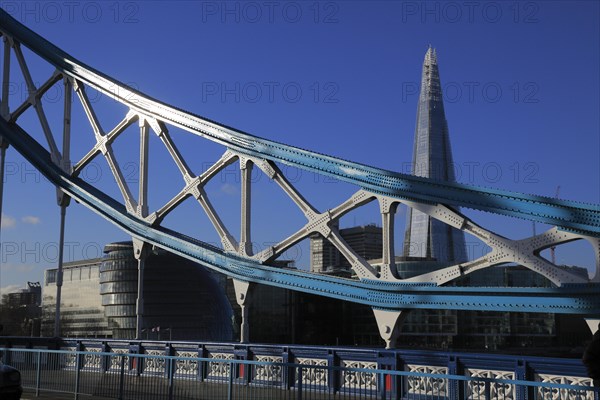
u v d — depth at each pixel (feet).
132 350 81.46
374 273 64.85
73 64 97.81
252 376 50.26
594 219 52.95
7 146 107.76
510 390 46.11
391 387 39.01
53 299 637.30
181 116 83.51
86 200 93.86
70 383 57.88
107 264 524.52
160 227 85.25
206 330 456.04
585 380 42.83
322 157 69.67
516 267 464.65
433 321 524.52
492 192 58.34
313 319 518.37
